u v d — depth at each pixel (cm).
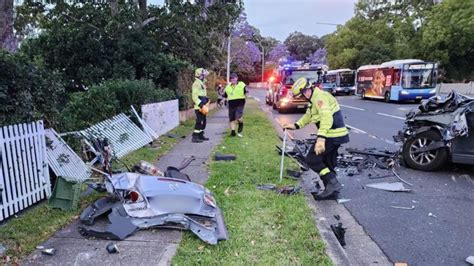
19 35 1867
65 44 1628
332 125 546
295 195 541
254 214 461
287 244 382
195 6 1714
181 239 387
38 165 496
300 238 395
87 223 417
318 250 370
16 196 456
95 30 1642
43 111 561
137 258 348
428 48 3819
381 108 2166
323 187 605
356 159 793
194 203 427
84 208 473
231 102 1057
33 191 486
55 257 349
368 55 4847
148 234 397
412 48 4116
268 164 719
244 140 995
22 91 496
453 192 587
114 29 1630
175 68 1659
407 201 547
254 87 7856
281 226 427
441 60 3712
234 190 560
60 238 390
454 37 3550
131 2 1677
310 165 562
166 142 980
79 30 1605
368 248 401
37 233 399
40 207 477
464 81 4022
